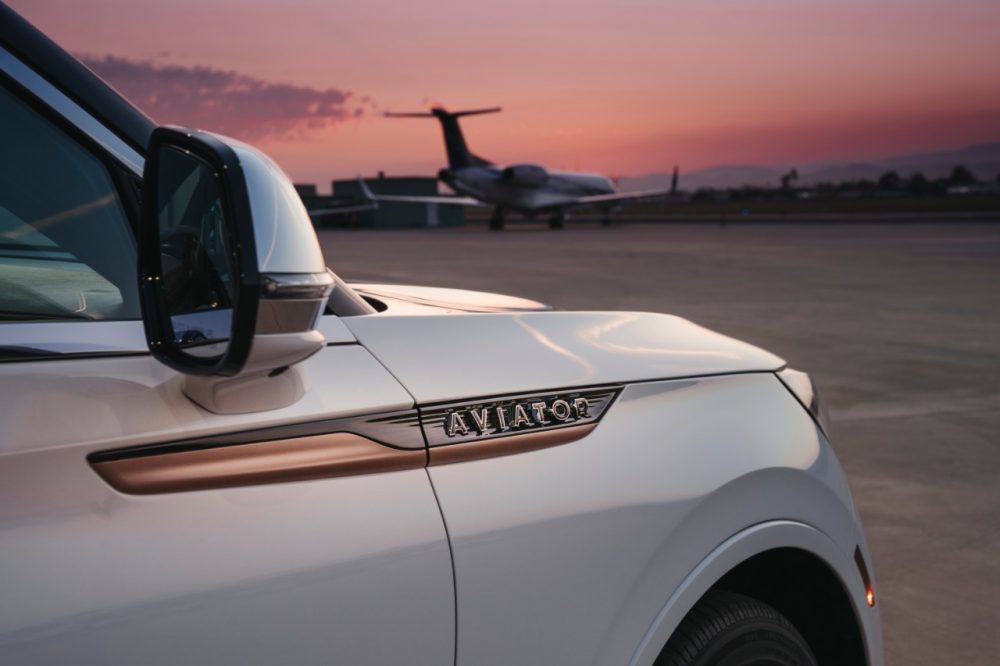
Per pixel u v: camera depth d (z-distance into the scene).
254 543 0.99
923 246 27.80
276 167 0.93
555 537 1.24
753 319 10.91
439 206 67.69
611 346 1.52
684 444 1.45
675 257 23.70
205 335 0.96
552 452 1.30
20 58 1.09
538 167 48.53
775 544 1.52
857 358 8.23
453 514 1.16
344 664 1.04
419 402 1.18
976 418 5.98
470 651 1.16
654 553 1.35
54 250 1.07
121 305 1.08
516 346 1.39
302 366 1.12
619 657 1.31
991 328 10.21
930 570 3.51
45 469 0.90
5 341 0.96
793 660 1.57
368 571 1.06
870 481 4.63
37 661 0.84
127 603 0.90
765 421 1.60
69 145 1.11
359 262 21.92
